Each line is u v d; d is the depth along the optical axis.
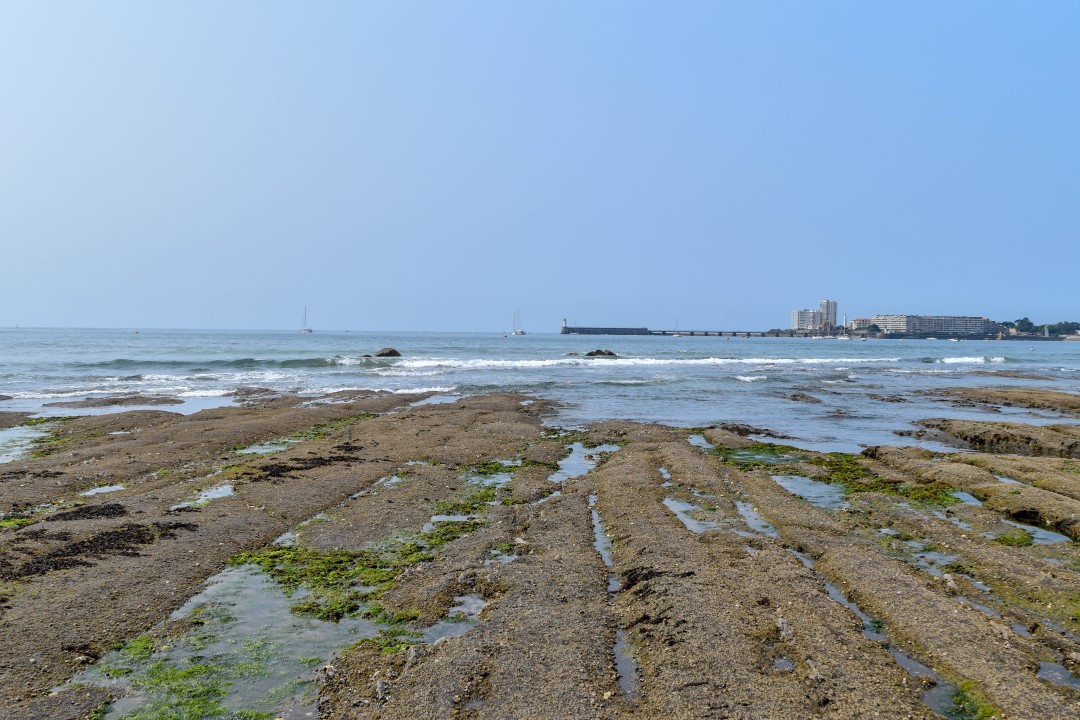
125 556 10.63
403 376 48.06
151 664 7.62
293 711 6.75
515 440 21.78
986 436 23.66
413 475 16.69
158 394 34.66
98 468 16.83
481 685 7.00
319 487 15.12
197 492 14.66
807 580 9.77
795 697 6.75
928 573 10.65
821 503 14.87
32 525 12.11
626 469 17.22
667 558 10.55
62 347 83.38
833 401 36.50
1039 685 7.10
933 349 140.25
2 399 32.69
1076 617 8.91
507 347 113.62
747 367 64.19
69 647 7.86
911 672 7.44
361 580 10.05
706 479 16.28
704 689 6.85
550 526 12.52
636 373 53.81
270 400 32.03
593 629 8.26
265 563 10.69
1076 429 24.91
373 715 6.63
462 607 9.09
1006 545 12.02
